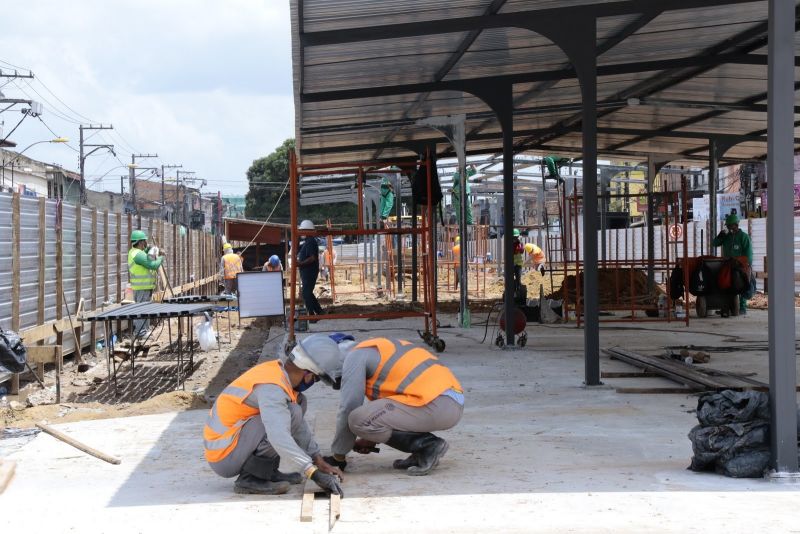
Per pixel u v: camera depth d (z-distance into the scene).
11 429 8.20
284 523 4.73
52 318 13.26
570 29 10.21
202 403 9.69
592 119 10.19
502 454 6.65
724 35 12.86
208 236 34.69
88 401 10.59
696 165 27.52
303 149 20.25
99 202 66.06
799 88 16.44
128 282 18.61
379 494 5.36
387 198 30.17
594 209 10.14
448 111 17.47
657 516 4.77
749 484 5.59
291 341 13.76
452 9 10.17
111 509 5.13
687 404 8.90
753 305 22.14
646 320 17.39
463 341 15.09
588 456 6.56
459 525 4.64
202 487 5.74
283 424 5.22
